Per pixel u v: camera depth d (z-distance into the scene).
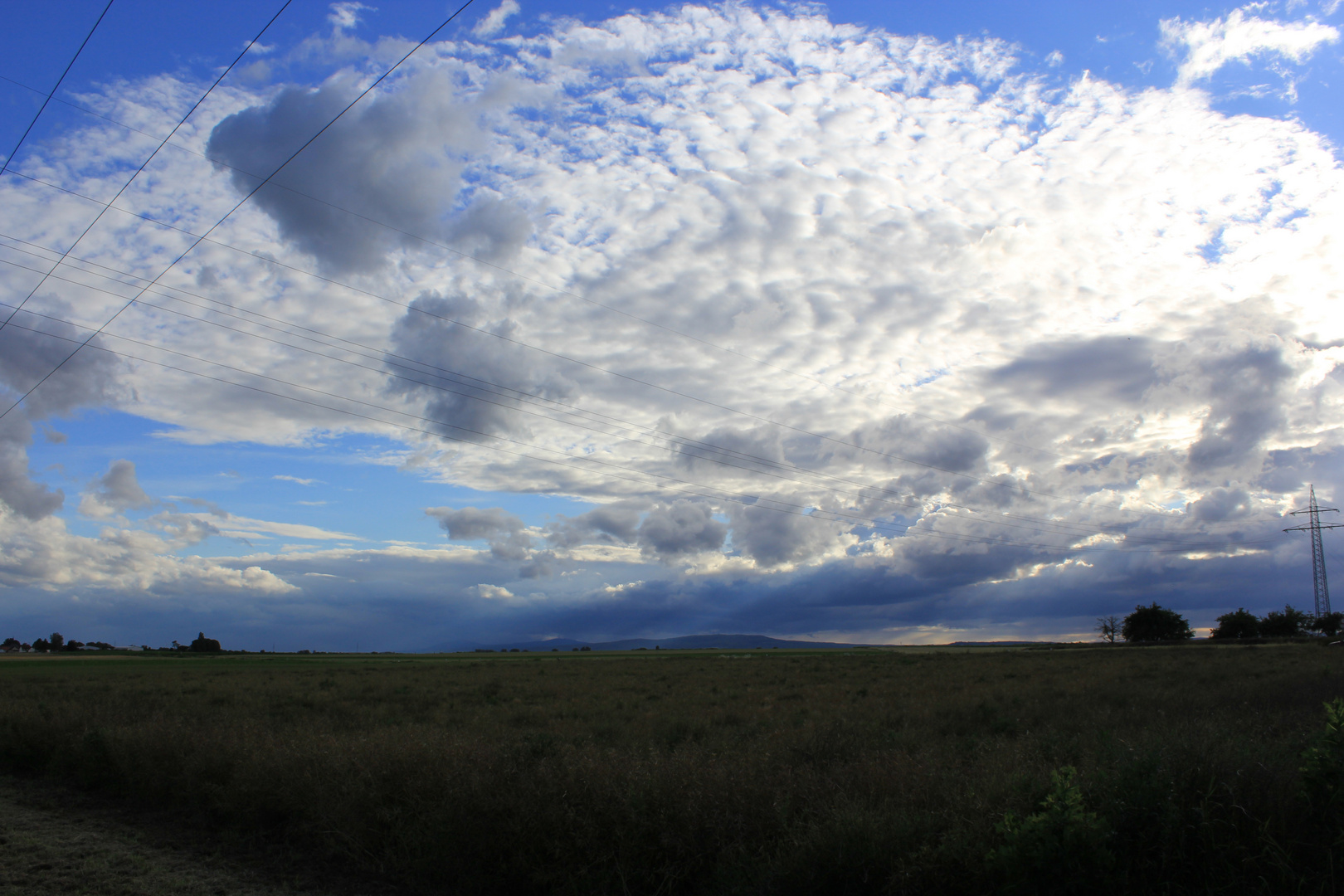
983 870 6.32
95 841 10.12
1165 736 9.59
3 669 72.69
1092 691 24.80
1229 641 118.88
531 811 7.97
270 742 12.08
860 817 7.07
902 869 6.39
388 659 120.38
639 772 8.73
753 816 7.89
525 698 33.09
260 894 8.05
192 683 46.31
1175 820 6.44
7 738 16.17
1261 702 18.72
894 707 23.17
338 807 9.12
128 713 19.45
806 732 14.52
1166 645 103.50
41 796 13.07
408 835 8.57
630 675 53.00
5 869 8.84
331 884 8.35
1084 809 6.66
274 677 53.31
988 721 18.39
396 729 14.20
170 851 9.67
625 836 7.66
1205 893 6.17
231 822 10.59
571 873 7.53
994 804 7.46
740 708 25.62
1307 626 129.25
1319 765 6.83
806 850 6.83
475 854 7.99
